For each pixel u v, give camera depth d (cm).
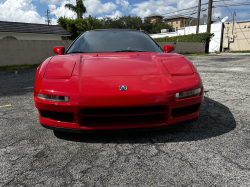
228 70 616
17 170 142
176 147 168
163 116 172
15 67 885
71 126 168
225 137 183
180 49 1811
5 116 256
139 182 126
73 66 186
